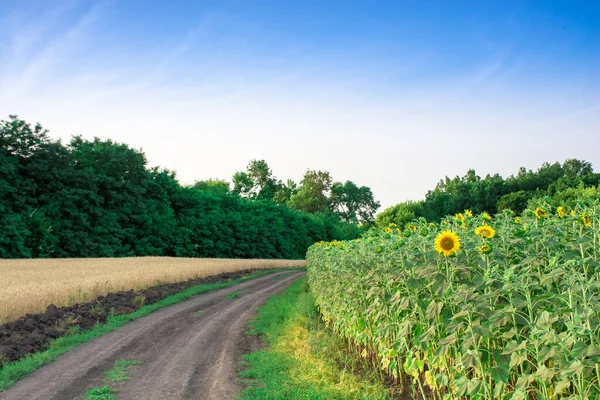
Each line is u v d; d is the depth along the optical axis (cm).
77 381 876
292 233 8512
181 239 6069
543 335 407
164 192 5969
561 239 558
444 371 636
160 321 1519
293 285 2739
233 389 816
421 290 674
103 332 1316
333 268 1277
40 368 962
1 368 942
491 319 470
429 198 10144
